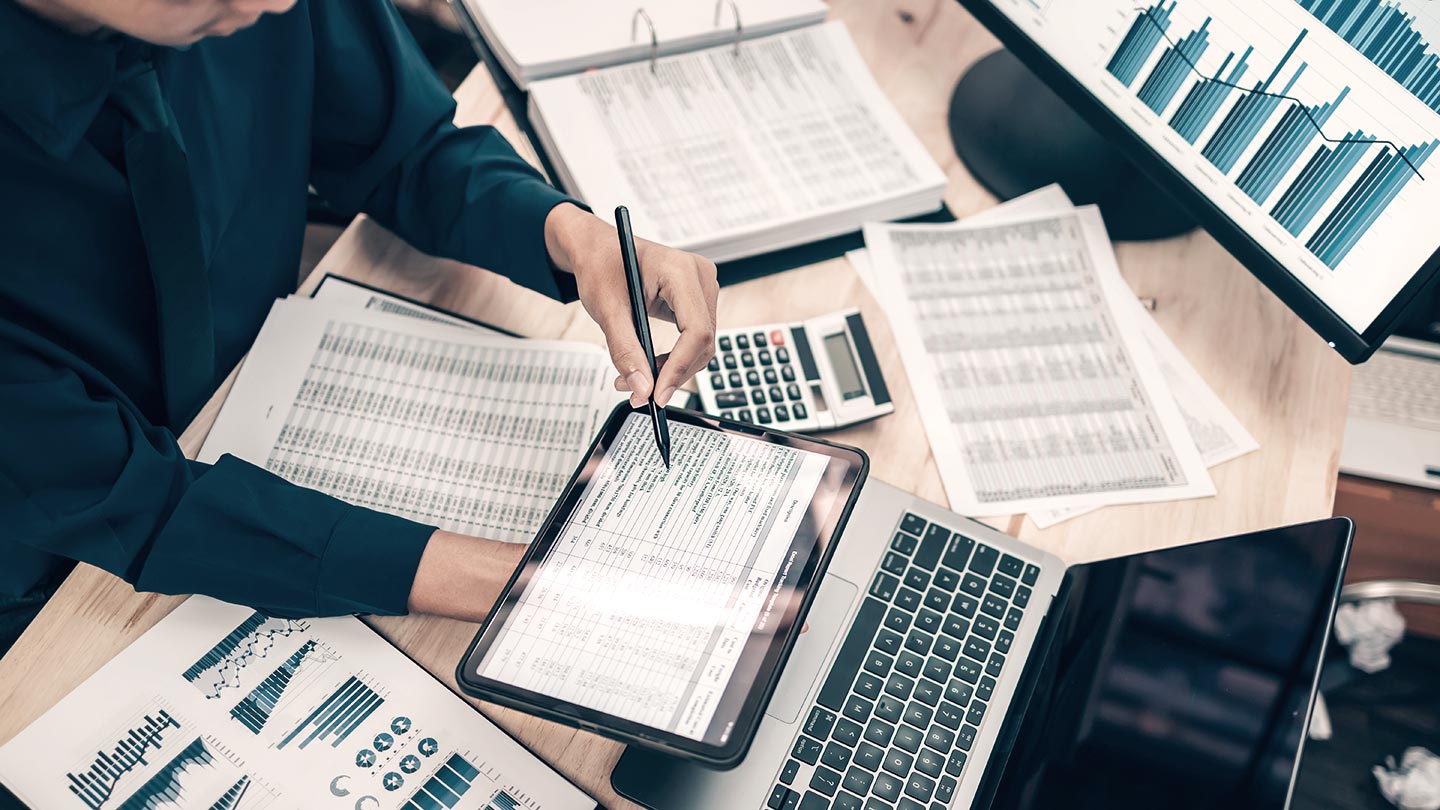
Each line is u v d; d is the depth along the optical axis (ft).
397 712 2.05
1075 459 2.55
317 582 2.11
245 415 2.42
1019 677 2.15
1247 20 2.36
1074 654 2.14
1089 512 2.48
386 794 1.95
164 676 2.05
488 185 2.67
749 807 1.97
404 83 2.69
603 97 3.00
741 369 2.57
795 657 2.12
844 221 2.89
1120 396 2.65
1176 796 1.82
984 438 2.57
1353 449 3.58
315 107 2.74
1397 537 3.62
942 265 2.86
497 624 1.85
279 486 2.19
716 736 1.70
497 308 2.71
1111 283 2.84
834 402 2.56
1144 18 2.56
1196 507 2.51
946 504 2.48
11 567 2.52
